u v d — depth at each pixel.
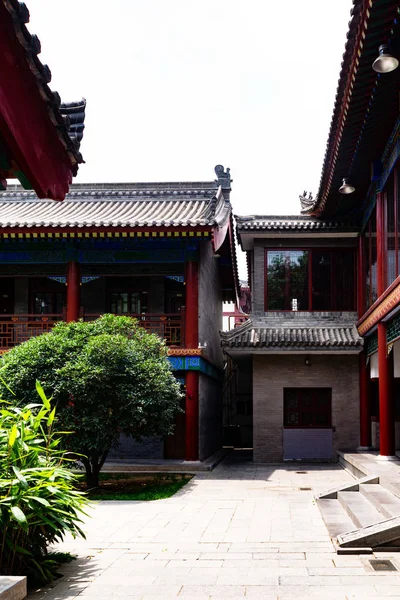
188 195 22.97
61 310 21.50
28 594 6.35
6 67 4.50
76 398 13.27
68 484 7.35
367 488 11.06
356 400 19.16
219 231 19.92
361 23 9.01
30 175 5.21
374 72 10.16
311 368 19.33
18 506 6.47
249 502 11.89
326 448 19.06
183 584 6.59
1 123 4.55
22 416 7.32
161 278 21.20
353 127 12.47
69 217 20.41
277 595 6.13
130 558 7.74
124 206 22.11
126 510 11.20
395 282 12.27
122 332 14.98
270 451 19.16
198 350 18.17
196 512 10.89
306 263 20.02
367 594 6.09
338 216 19.36
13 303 21.88
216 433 23.39
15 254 19.44
